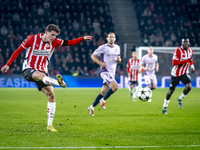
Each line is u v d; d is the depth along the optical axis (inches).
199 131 434.3
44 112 660.1
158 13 2556.6
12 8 2322.8
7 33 2174.0
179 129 450.9
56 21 2341.3
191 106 808.9
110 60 629.6
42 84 419.2
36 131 426.3
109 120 544.7
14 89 1636.3
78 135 398.9
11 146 331.3
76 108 750.5
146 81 1058.7
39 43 419.2
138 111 692.1
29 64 424.8
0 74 1849.2
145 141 363.3
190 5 2581.2
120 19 2586.1
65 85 375.6
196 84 1902.1
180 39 2401.6
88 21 2393.0
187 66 671.8
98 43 2236.7
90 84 1930.4
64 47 2145.7
